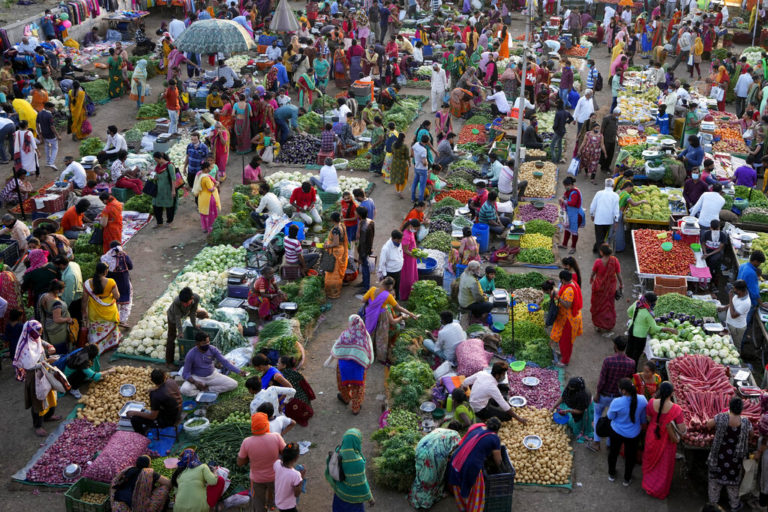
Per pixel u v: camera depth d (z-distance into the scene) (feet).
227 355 46.98
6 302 47.88
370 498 34.73
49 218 63.98
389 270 53.16
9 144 78.18
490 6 149.89
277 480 34.27
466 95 92.17
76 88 82.79
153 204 65.67
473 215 63.82
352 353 42.73
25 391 41.42
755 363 48.39
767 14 130.93
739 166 68.80
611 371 40.50
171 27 113.39
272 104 82.43
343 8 132.36
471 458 35.22
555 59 112.27
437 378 45.29
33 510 37.14
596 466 40.16
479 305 50.83
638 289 56.95
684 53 112.57
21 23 105.09
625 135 81.76
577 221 60.64
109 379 45.57
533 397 44.27
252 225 63.87
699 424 38.01
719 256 54.85
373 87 97.60
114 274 50.98
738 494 36.45
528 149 79.77
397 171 71.61
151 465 38.47
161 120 85.25
